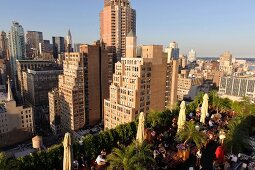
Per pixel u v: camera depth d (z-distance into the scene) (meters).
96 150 43.38
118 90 102.94
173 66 119.44
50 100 158.88
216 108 64.25
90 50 134.62
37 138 80.75
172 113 57.84
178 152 36.00
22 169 35.25
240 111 60.03
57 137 148.62
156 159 34.09
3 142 134.62
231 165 33.44
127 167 29.36
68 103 135.38
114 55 193.25
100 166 34.06
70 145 27.23
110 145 45.88
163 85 112.38
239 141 38.47
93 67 138.25
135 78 96.25
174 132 45.62
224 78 171.25
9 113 136.25
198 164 33.91
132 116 95.25
